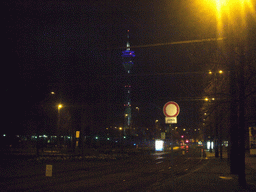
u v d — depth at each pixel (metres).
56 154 42.09
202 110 17.16
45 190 13.46
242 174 14.40
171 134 11.46
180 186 14.44
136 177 19.50
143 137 118.62
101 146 74.69
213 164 31.47
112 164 30.88
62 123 48.28
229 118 16.94
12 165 26.05
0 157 35.00
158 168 26.83
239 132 14.38
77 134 35.69
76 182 16.52
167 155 52.19
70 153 45.41
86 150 51.31
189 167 27.84
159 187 14.15
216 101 15.02
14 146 61.19
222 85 16.61
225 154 56.00
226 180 16.98
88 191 13.30
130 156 47.28
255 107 14.51
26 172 21.05
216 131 43.59
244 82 13.97
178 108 11.57
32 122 37.72
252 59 13.41
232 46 13.90
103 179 18.19
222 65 14.27
